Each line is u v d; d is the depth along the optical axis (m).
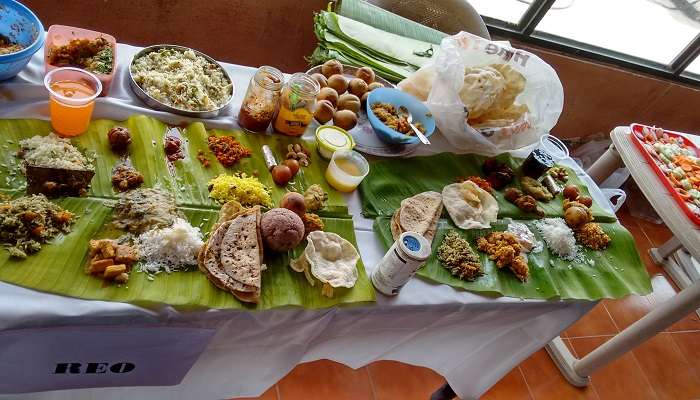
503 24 2.64
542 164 1.58
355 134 1.44
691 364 2.46
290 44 2.40
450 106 1.48
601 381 2.22
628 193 3.24
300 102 1.26
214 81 1.35
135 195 1.01
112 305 0.85
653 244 3.04
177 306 0.89
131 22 2.12
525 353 1.48
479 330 1.35
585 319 2.44
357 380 1.84
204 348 0.98
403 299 1.11
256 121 1.27
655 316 1.85
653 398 2.26
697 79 3.06
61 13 2.01
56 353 0.86
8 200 0.90
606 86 2.93
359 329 1.16
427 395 1.89
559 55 2.73
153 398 1.12
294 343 1.11
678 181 1.75
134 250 0.93
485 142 1.57
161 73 1.28
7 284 0.81
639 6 2.77
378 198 1.30
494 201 1.43
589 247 1.48
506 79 1.58
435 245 1.24
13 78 1.11
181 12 2.15
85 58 1.19
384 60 1.72
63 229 0.91
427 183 1.42
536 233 1.43
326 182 1.27
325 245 1.08
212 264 0.96
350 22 1.74
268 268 1.03
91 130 1.10
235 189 1.11
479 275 1.23
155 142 1.14
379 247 1.20
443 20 2.07
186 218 1.04
